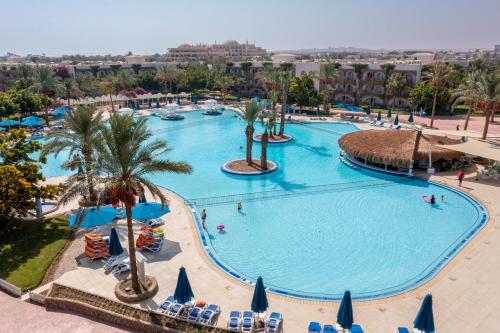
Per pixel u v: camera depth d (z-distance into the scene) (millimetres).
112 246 22922
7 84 112188
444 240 27422
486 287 21156
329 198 35781
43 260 23672
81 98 90000
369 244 27031
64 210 31797
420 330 16484
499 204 33125
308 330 17000
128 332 18000
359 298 20500
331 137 62375
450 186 38031
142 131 20000
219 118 79562
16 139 29609
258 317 18344
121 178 19172
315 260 24875
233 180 41219
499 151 40812
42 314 19359
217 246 26594
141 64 132750
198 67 125375
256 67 116000
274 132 61406
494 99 46406
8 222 26828
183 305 18953
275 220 30938
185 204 33781
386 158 42500
